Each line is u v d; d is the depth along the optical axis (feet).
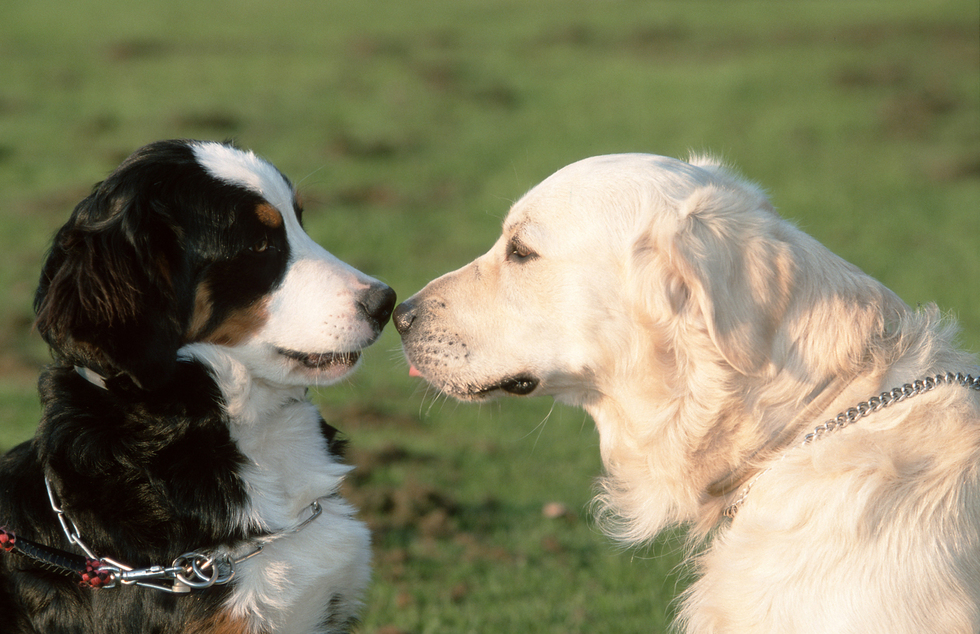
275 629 9.97
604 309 10.49
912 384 9.43
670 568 15.81
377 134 53.36
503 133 54.65
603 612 14.44
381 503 18.22
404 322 11.78
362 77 65.26
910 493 8.79
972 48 68.64
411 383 26.76
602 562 16.24
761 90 60.95
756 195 11.09
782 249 9.73
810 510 9.02
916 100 56.70
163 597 9.45
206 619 9.51
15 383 24.86
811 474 9.18
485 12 91.20
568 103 60.34
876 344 9.71
